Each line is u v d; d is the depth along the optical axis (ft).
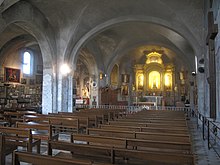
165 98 93.45
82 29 50.21
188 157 9.58
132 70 97.30
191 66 65.16
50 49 48.29
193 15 41.68
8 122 31.48
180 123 24.25
